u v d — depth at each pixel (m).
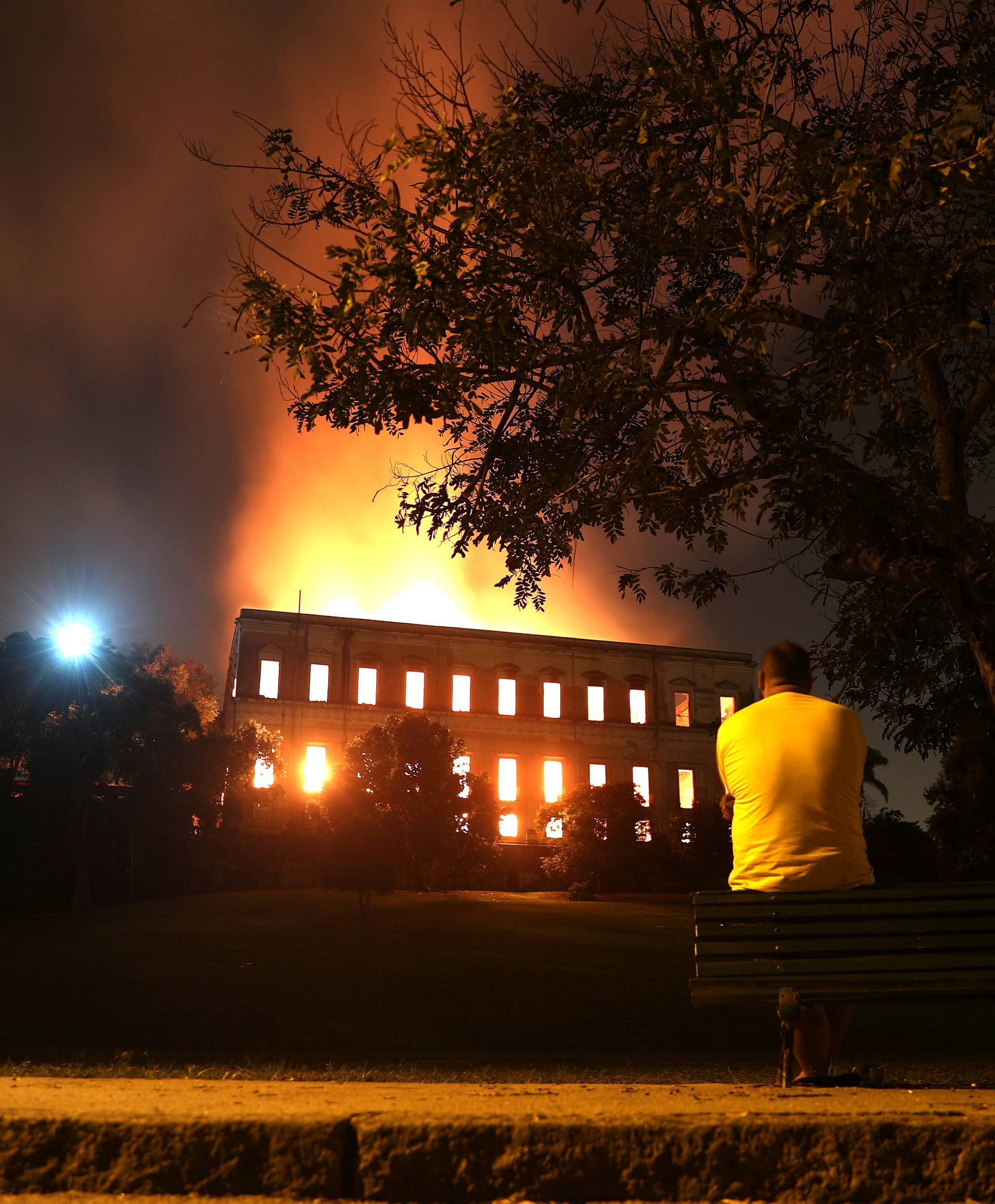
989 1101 3.53
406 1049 22.70
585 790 71.56
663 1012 28.30
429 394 10.48
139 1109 2.76
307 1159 2.52
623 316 11.32
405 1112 2.71
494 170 10.12
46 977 32.88
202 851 65.75
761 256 10.86
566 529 12.82
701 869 70.94
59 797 60.19
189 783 64.38
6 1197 2.45
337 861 50.25
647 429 10.16
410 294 9.73
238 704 78.31
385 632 83.62
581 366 10.44
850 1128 2.59
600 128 11.55
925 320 10.16
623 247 11.59
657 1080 14.36
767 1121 2.61
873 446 13.59
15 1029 24.47
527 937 45.41
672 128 11.25
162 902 58.16
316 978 33.25
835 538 10.55
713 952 4.43
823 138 9.28
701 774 86.62
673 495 12.25
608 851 68.94
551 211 10.74
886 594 14.18
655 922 53.00
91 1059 18.77
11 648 61.09
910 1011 27.14
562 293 11.52
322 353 10.31
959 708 14.34
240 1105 2.96
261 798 70.44
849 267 10.29
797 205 9.52
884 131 11.07
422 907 55.59
